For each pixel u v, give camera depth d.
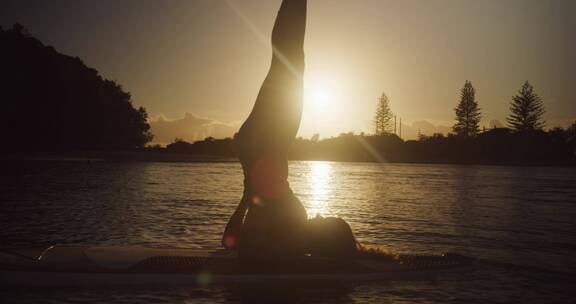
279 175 6.31
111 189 20.55
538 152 104.00
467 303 5.27
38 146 68.38
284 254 6.27
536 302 5.34
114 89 84.50
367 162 113.19
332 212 14.26
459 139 113.69
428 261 6.88
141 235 9.38
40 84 66.69
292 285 5.74
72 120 69.62
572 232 10.76
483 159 109.38
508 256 7.93
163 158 74.06
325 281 5.95
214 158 84.94
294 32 6.43
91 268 5.79
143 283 5.68
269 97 6.35
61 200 15.64
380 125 125.75
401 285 5.89
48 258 6.12
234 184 25.62
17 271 5.61
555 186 30.66
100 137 75.31
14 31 67.81
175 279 5.73
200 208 14.17
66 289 5.43
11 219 11.27
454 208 15.82
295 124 6.43
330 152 137.38
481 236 10.05
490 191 24.91
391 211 14.65
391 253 6.91
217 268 6.02
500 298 5.46
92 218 11.64
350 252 6.64
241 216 6.57
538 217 13.66
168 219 11.68
